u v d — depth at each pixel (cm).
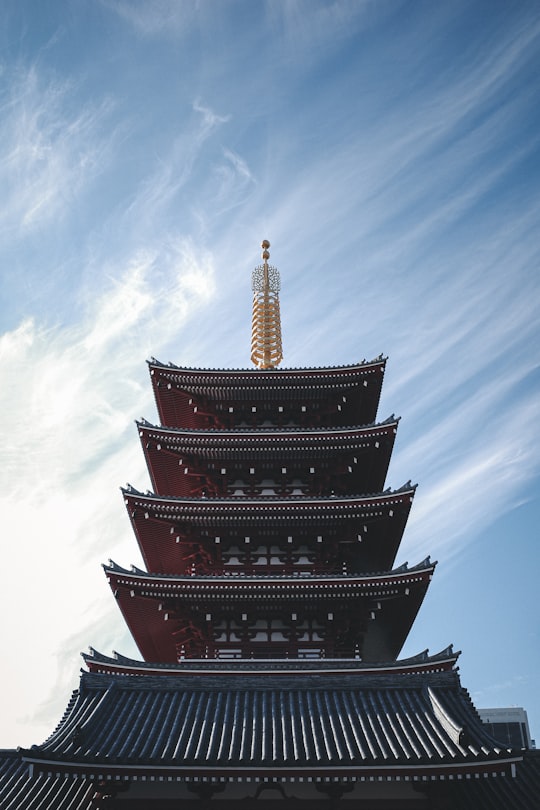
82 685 2747
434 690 2692
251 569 3556
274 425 4097
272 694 2731
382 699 2680
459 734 2319
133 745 2398
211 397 4050
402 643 3772
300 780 2281
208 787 2367
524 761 2616
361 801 2392
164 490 4059
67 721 2547
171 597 3250
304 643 3300
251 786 2405
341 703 2658
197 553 3616
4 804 2466
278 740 2425
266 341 4719
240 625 3344
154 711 2623
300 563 3572
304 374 3981
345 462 3781
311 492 3819
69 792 2520
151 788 2406
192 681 2781
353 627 3384
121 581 3195
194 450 3725
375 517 3509
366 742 2409
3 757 2706
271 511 3447
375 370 3950
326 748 2359
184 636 3450
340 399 4066
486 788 2511
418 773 2245
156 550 3747
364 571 3931
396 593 3256
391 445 3747
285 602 3291
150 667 2989
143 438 3672
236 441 3672
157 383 3988
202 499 3441
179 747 2370
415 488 3425
